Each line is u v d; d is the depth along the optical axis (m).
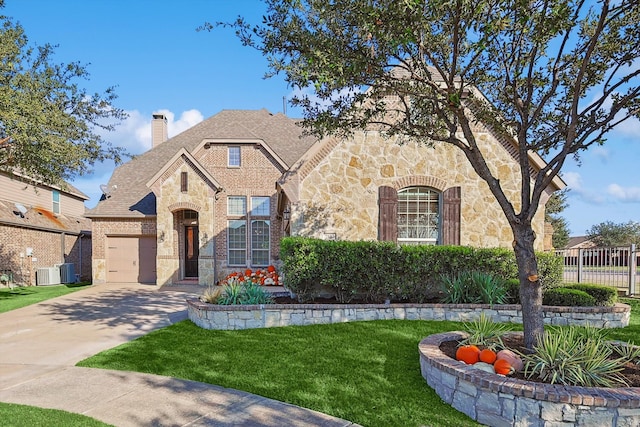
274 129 23.36
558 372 4.91
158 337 8.54
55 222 25.14
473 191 12.38
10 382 6.06
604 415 4.22
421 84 7.65
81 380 6.12
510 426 4.50
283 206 14.78
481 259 10.52
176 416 4.84
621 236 46.88
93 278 20.80
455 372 5.06
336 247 10.02
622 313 9.46
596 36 5.41
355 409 4.99
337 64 5.58
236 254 19.78
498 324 8.63
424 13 5.53
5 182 22.52
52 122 12.16
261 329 9.01
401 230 12.48
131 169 23.39
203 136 24.22
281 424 4.61
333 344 7.64
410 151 12.34
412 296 10.34
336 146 12.19
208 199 19.00
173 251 19.16
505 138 12.28
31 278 22.25
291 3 5.74
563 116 7.16
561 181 12.18
